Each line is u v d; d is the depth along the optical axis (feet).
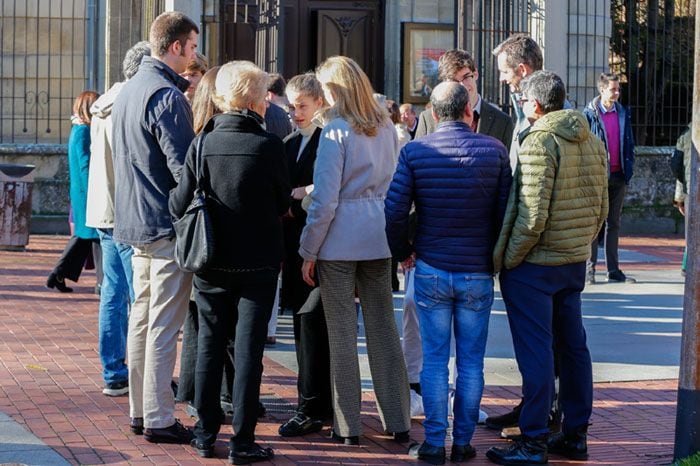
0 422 21.58
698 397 19.95
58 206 53.93
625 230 59.06
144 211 20.24
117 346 23.89
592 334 31.68
